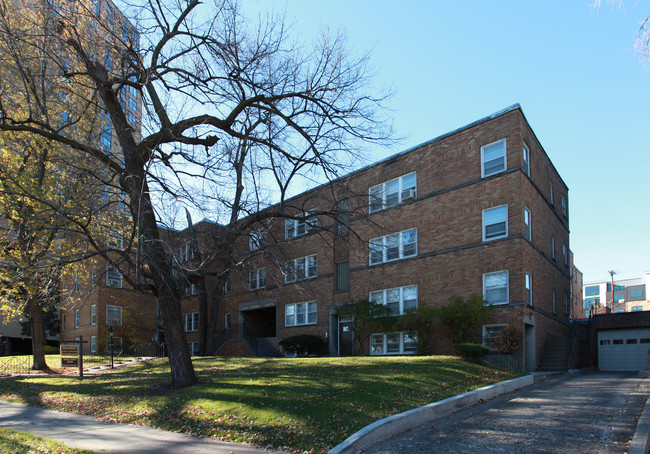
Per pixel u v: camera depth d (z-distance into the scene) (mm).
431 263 22812
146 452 8195
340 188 15977
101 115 17781
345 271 27516
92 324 35000
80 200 14961
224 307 36062
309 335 27844
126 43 14766
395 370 14359
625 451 7199
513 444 7938
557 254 25797
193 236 14305
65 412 12820
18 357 30281
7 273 16531
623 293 97000
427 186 23547
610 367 25281
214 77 14961
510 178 20500
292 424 9164
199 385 13438
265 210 15852
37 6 14742
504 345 18969
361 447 8047
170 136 14406
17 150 17734
